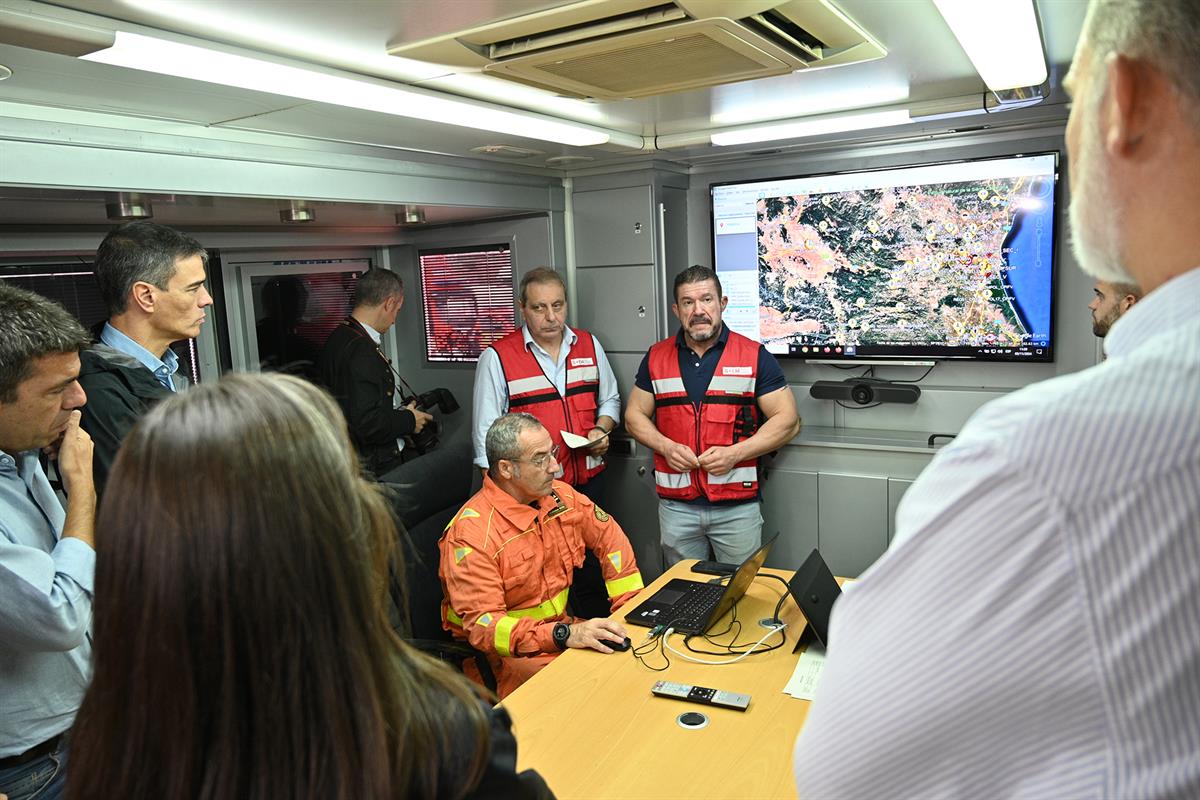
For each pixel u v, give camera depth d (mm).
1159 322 536
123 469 658
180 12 1818
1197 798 460
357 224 4371
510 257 4590
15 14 1635
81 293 3504
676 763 1645
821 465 4008
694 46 2076
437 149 3490
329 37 2035
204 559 623
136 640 633
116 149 2531
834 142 3912
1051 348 3688
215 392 684
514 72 2297
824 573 2291
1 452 1621
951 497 537
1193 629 466
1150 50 528
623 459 4418
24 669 1589
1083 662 482
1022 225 3660
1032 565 496
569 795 1549
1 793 1588
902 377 4102
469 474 3006
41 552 1542
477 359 4859
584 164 4223
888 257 3959
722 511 3693
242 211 3398
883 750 549
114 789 640
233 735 627
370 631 679
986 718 512
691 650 2164
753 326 4359
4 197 2475
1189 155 527
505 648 2369
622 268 4352
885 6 2027
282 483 643
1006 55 2334
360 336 4012
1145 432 479
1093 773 484
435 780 678
